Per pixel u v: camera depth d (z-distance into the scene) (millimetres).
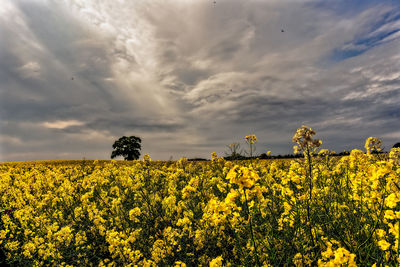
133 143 51094
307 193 3391
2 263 4281
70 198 6859
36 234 5398
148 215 5199
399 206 2859
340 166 4836
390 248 2453
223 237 3811
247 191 2541
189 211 4801
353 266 1900
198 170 10156
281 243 3277
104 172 9477
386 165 2428
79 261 4023
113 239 3957
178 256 3783
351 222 3410
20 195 8594
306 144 3420
